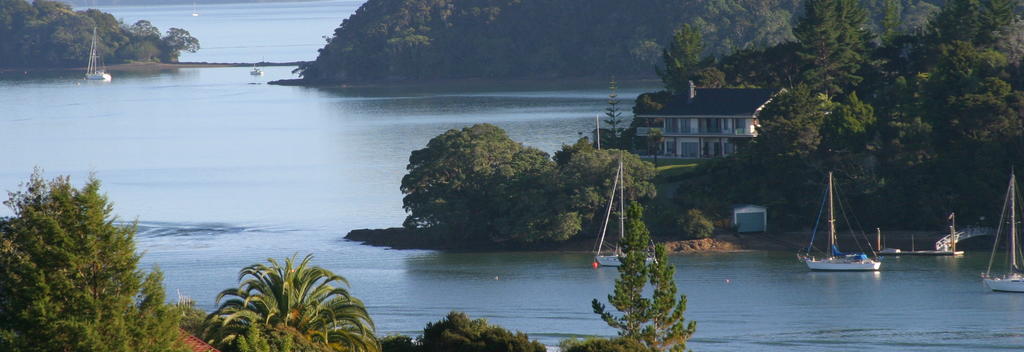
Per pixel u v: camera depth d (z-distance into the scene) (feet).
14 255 451.53
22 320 437.17
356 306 588.91
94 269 449.89
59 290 441.27
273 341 534.37
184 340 497.46
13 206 463.83
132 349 444.55
